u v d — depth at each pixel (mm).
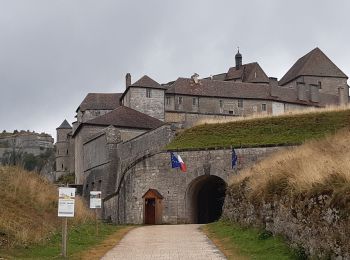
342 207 11117
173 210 38969
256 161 36219
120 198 43000
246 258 14641
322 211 12258
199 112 80625
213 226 27125
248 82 94625
